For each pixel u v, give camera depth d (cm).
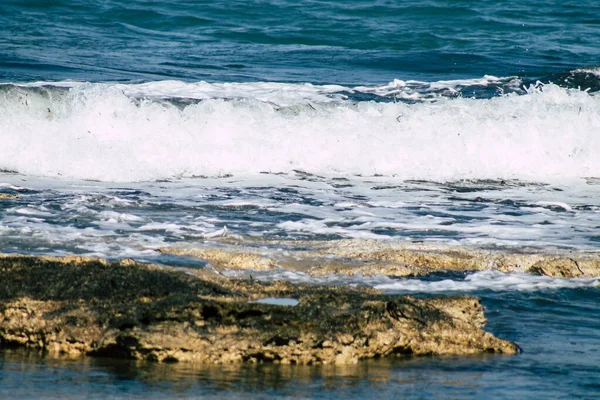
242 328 2139
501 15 10188
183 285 2319
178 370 2058
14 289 2270
